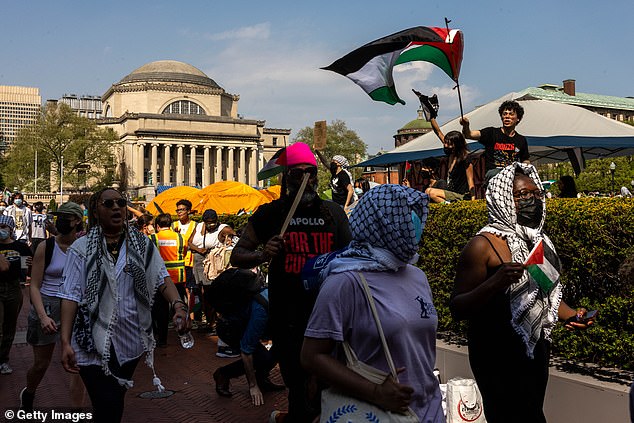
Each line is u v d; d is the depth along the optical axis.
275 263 4.07
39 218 21.69
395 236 2.63
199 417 5.98
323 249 4.02
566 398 4.47
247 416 5.99
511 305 3.35
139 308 4.29
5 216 7.87
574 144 10.49
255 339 6.35
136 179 110.31
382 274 2.68
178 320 4.28
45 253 5.93
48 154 96.38
